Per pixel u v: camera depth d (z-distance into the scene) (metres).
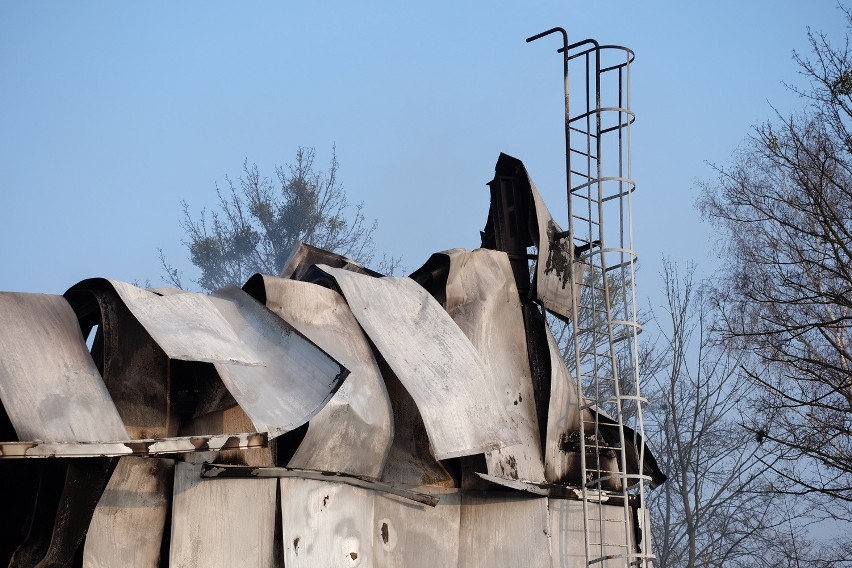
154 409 7.86
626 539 10.79
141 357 7.85
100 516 7.41
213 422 8.09
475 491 10.11
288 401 7.81
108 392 7.18
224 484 8.04
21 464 7.23
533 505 10.49
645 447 12.20
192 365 8.20
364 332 9.22
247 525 8.10
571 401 11.30
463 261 10.77
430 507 9.60
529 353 11.30
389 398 9.12
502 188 12.17
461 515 9.95
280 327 8.34
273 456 8.41
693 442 24.58
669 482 24.22
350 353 8.91
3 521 7.18
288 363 8.13
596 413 11.30
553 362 11.12
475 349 9.82
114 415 7.04
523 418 10.80
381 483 9.01
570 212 11.72
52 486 7.05
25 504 7.20
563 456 11.09
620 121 12.03
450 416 8.87
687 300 25.38
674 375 24.12
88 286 7.87
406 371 8.93
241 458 8.21
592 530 11.12
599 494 10.74
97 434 6.82
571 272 11.59
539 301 11.49
